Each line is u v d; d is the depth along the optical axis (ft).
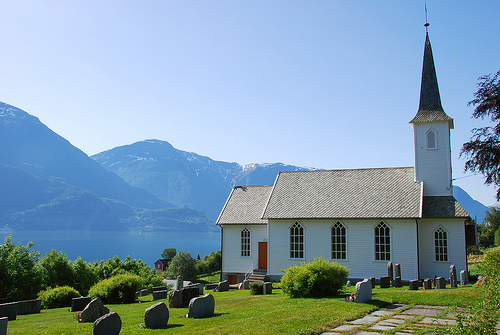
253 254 156.04
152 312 58.18
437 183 138.72
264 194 169.48
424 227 132.77
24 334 59.26
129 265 161.99
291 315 60.34
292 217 143.13
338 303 69.15
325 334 50.67
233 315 64.23
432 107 144.05
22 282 121.70
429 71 147.95
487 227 306.35
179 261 287.07
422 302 69.05
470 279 121.49
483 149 84.89
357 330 51.75
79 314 71.05
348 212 137.69
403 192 138.72
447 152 138.92
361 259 134.31
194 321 61.36
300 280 81.82
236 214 163.22
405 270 128.67
